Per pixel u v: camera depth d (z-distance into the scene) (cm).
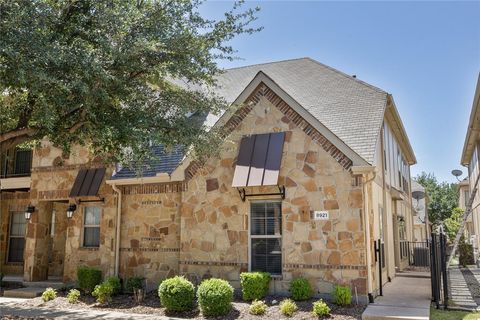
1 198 1991
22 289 1506
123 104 1127
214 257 1334
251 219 1314
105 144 1127
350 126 1355
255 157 1285
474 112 1493
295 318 1023
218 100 1255
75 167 1641
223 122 1353
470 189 2806
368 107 1442
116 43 999
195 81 1192
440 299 1226
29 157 1941
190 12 1141
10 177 1905
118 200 1530
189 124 1181
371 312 1018
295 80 1767
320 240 1204
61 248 1841
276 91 1323
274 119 1323
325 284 1180
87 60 899
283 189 1266
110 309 1203
